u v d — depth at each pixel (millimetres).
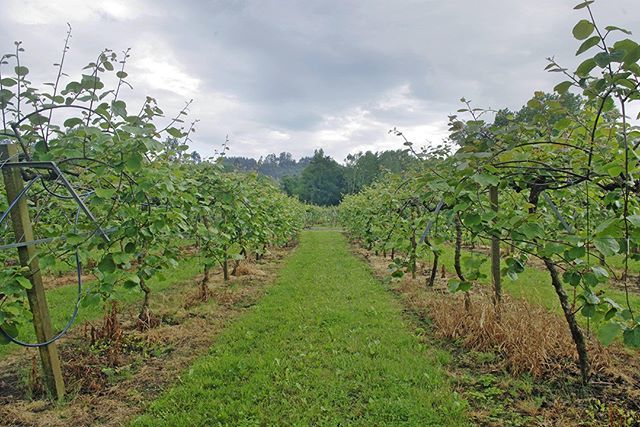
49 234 3510
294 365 3746
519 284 7000
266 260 11266
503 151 2312
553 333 3719
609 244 1874
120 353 3988
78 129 2695
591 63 1718
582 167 2322
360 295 6574
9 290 2631
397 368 3590
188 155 5051
